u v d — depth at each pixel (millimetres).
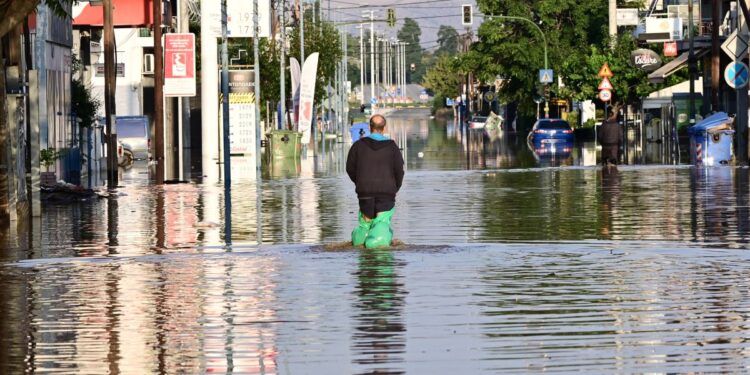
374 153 42938
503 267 37312
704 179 79812
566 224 51250
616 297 31266
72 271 37969
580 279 34594
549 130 160500
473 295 31828
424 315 28984
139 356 24828
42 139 80875
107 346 25859
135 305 31000
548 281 34219
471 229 49500
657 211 56844
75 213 61875
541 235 46906
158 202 68688
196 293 32812
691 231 47656
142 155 119312
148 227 53500
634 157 118000
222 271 37250
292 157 128750
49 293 33219
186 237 48750
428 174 91688
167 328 27781
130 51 157375
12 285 34906
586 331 26750
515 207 60375
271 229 51219
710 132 100125
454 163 109812
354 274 36000
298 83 136750
